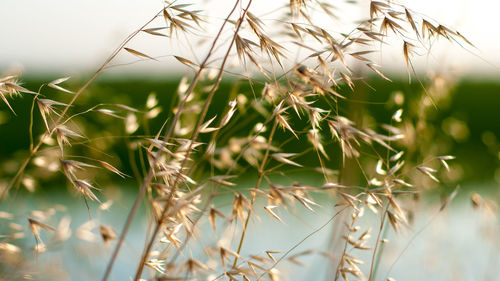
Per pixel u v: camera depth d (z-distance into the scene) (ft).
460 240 13.91
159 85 25.27
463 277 11.20
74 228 12.23
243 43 4.97
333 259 7.10
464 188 21.97
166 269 6.40
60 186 16.88
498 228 11.62
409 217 7.12
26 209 11.03
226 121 5.32
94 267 10.71
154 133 24.85
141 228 13.61
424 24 4.95
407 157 9.82
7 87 5.24
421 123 10.17
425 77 10.33
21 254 7.68
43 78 29.04
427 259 11.69
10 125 26.11
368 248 5.75
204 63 5.06
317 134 5.69
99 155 11.16
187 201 4.88
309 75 5.02
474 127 34.47
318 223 14.65
